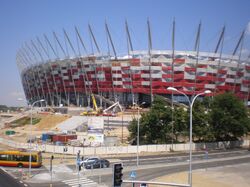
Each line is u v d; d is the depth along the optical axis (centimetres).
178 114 7669
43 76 17362
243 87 13988
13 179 4297
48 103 17562
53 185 3956
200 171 5050
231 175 4772
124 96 14588
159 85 13525
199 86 13350
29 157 5097
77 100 15688
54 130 10644
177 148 7631
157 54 13550
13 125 12925
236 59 13875
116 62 14150
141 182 2427
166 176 4569
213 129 8425
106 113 12369
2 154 5388
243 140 8969
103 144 7262
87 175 4625
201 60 13312
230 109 8438
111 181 4219
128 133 9569
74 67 15375
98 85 14638
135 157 6512
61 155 6612
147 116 7669
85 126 10644
